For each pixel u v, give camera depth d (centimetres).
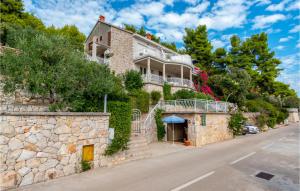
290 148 1334
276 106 4456
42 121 671
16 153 600
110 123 953
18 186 598
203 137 1555
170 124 1823
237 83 3066
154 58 2497
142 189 591
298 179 684
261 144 1523
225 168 830
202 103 1661
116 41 2561
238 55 4272
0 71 797
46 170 668
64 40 1004
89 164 798
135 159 1002
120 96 1195
